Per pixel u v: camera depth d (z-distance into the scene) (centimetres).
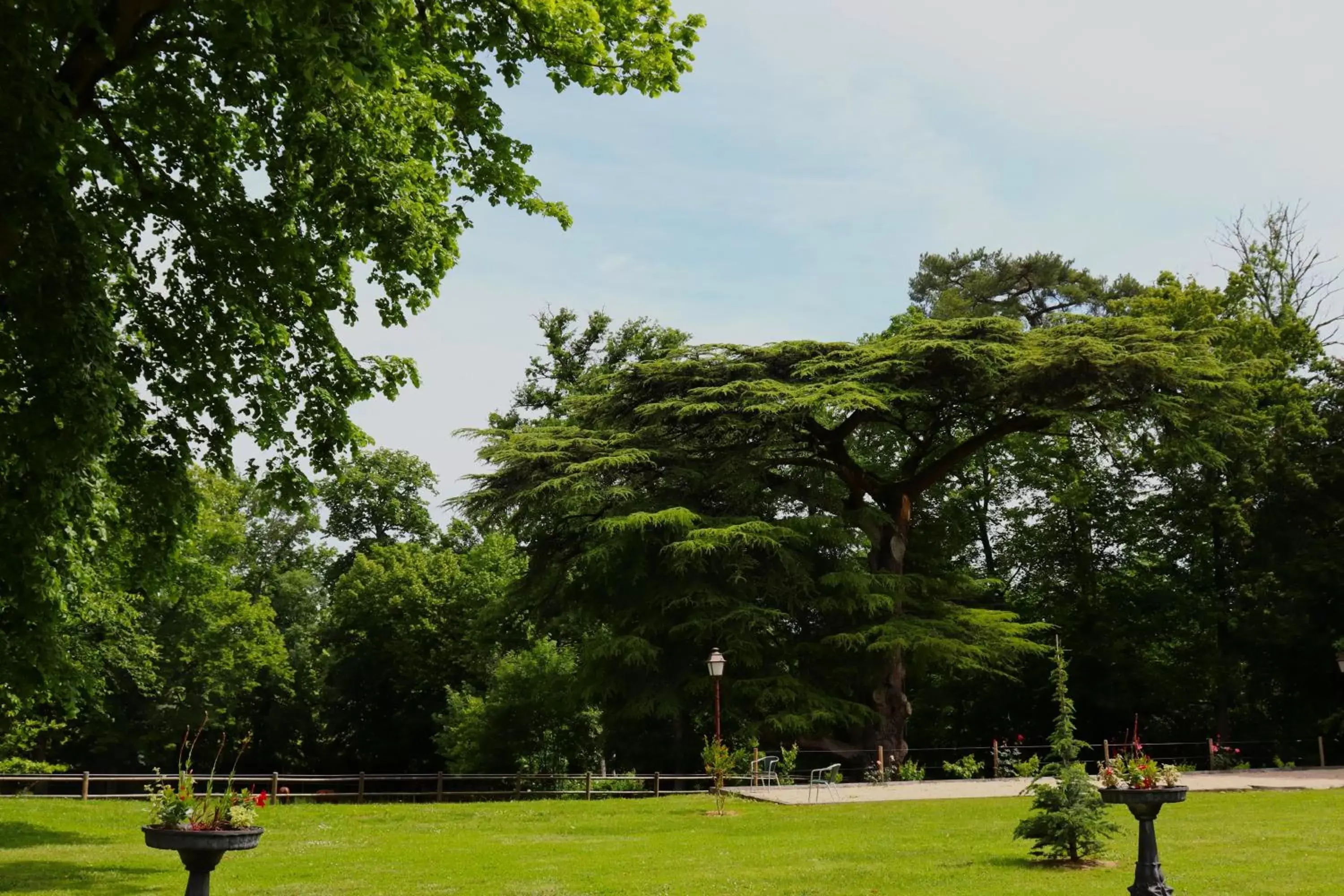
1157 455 3459
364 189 1308
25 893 1208
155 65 1339
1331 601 3747
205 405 1517
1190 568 4231
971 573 4588
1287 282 4559
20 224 1014
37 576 1134
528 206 1554
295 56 1164
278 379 1559
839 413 3500
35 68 1003
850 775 3319
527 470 3294
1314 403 4000
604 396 3566
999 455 4619
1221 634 4028
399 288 1559
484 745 3931
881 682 3372
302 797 2888
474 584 4869
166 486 1484
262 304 1524
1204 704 4241
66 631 1816
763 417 3244
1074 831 1399
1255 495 3875
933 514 4228
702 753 2519
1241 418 3381
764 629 3212
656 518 3070
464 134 1505
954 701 4503
